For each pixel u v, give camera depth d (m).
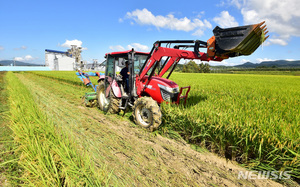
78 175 2.11
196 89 7.77
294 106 4.56
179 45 4.62
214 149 3.30
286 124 2.96
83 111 5.78
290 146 2.48
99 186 1.98
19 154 2.72
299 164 2.41
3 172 2.38
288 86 10.58
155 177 2.46
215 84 10.36
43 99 7.43
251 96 6.36
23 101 4.91
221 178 2.51
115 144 3.40
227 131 3.08
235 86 9.59
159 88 4.38
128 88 5.15
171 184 2.33
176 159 2.98
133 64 4.66
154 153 3.11
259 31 2.83
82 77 7.57
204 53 3.70
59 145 2.60
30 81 16.39
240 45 2.94
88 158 2.44
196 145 3.55
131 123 4.63
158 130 4.11
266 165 2.66
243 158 2.95
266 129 2.83
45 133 2.93
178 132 4.00
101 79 6.74
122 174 2.48
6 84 12.14
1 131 3.64
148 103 4.04
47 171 1.96
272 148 2.65
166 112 4.18
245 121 3.12
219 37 3.24
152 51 4.39
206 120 3.43
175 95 4.41
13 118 3.67
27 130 2.85
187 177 2.50
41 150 2.29
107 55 5.57
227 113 3.60
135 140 3.63
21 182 2.21
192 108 4.05
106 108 5.73
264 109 4.01
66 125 4.31
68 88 11.12
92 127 4.24
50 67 58.56
